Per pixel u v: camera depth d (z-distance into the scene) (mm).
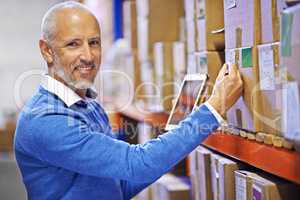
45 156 1722
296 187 1576
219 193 2010
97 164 1655
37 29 7938
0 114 7754
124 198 2127
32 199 1889
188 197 2885
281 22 1400
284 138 1449
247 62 1681
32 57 7758
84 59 1803
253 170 1842
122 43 4516
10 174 6590
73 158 1671
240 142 1792
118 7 4785
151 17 3395
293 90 1354
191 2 2383
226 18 1877
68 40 1781
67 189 1852
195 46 2312
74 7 1814
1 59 7910
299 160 1339
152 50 3396
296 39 1325
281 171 1451
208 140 2156
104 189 1902
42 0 7859
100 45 1874
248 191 1718
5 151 7371
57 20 1794
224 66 1793
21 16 8000
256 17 1628
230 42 1841
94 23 1823
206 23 2121
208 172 2174
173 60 3127
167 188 2914
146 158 1615
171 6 3396
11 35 8000
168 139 1622
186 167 3225
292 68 1355
